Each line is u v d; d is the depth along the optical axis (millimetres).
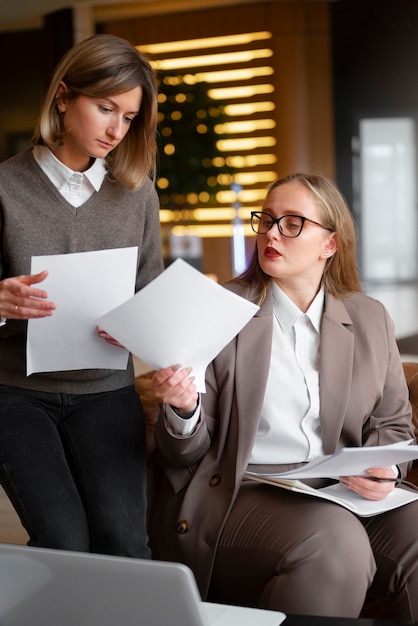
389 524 2133
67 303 2039
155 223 2365
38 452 2088
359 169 12125
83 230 2211
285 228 2248
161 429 2209
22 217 2152
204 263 12188
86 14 10891
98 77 2061
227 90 11914
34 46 12719
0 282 1966
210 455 2268
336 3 11680
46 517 2021
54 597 1470
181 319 1917
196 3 11664
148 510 2361
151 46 12195
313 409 2254
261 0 11531
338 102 11930
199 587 2148
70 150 2205
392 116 11781
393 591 2109
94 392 2246
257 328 2295
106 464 2133
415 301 11547
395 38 11547
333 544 1992
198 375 2092
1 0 9055
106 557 1407
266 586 2014
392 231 13188
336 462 1959
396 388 2357
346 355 2277
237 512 2160
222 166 10531
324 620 1597
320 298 2342
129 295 2074
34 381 2201
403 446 1939
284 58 11562
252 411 2225
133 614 1431
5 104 12969
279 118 11672
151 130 2234
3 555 1474
